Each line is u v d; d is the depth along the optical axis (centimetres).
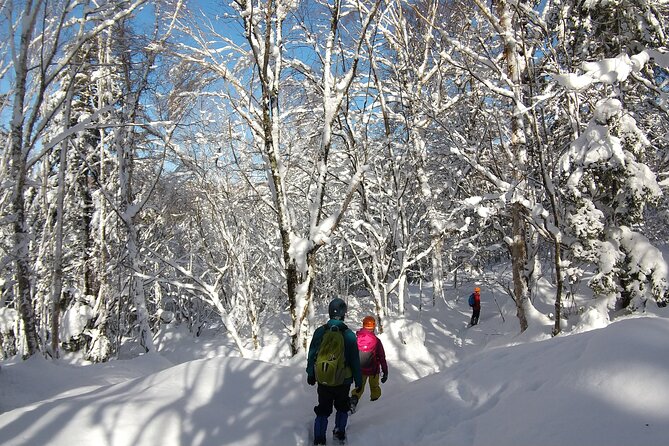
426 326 1436
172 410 362
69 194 1677
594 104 925
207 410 376
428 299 2212
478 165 959
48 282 1539
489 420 327
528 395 327
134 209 1311
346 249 1641
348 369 394
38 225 1695
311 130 1230
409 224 1272
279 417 393
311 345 417
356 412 475
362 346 513
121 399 374
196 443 337
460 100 1306
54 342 1152
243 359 482
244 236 1310
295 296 810
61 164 1189
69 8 968
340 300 429
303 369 506
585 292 1377
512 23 976
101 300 1562
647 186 784
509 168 1078
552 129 1143
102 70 1343
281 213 826
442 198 1460
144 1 1053
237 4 888
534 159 942
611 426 256
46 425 327
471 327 1438
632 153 815
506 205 983
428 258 1895
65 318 1636
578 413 278
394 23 1302
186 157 1248
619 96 816
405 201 1251
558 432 269
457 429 336
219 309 1110
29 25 938
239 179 1318
